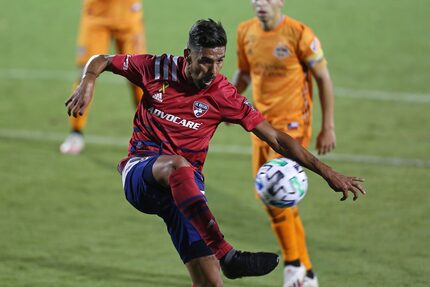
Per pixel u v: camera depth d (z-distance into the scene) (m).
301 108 25.77
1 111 43.09
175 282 25.28
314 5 62.41
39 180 34.31
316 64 25.33
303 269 24.69
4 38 56.06
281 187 21.22
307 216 30.72
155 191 19.27
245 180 34.53
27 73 49.41
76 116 19.08
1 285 24.61
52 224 29.94
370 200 32.16
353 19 59.28
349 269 26.25
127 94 46.03
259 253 18.19
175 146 19.83
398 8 62.09
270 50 25.44
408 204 31.72
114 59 19.81
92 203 32.06
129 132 40.50
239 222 30.17
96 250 27.70
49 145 38.56
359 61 51.06
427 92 45.72
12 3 63.88
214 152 37.84
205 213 18.14
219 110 19.70
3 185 33.62
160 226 30.06
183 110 19.64
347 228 29.59
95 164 36.31
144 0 64.06
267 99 25.70
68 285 24.81
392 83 47.19
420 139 38.78
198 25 18.78
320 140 25.81
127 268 26.28
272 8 25.16
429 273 25.80
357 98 44.69
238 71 26.95
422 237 28.72
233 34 56.12
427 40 55.03
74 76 49.00
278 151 19.91
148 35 56.19
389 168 35.38
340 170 35.16
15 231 29.19
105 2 37.78
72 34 57.22
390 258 27.02
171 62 19.56
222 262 18.16
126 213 31.20
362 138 39.00
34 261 26.64
